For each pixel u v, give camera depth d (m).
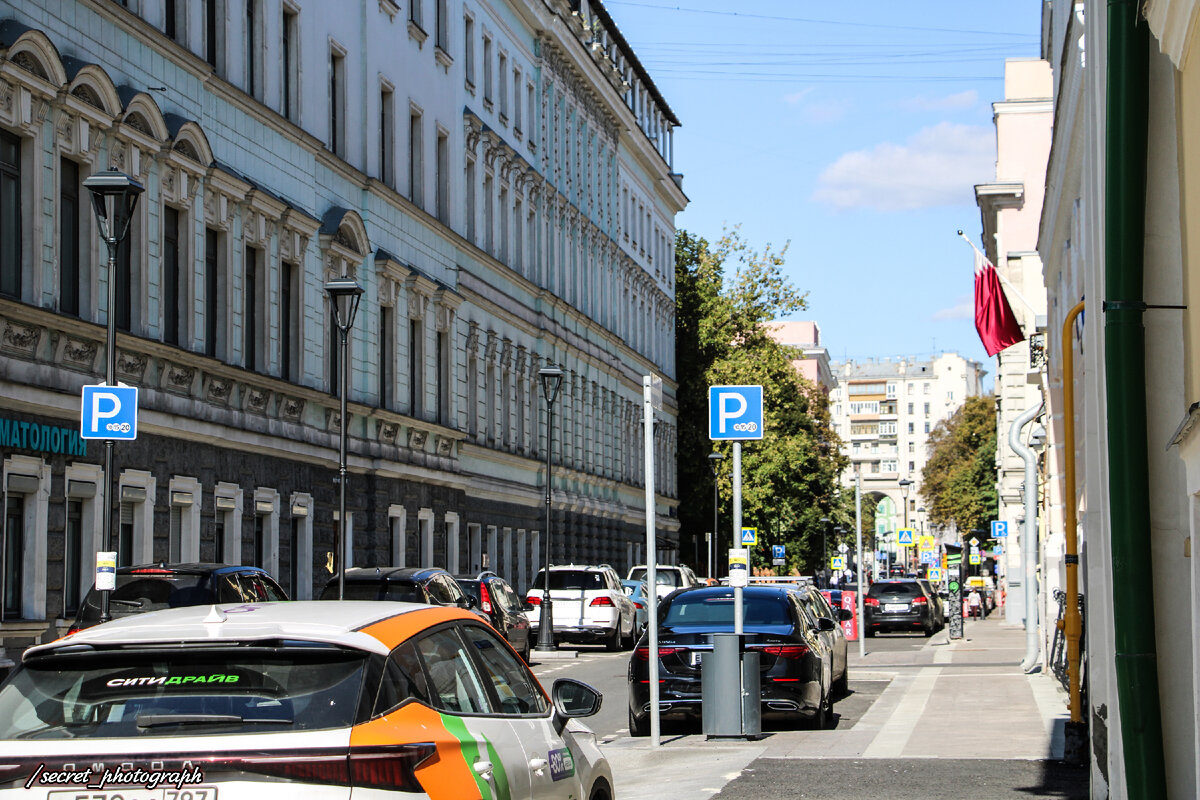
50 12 26.08
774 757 16.45
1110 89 9.45
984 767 15.44
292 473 35.62
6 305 23.66
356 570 27.39
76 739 5.72
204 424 30.73
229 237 32.97
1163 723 9.66
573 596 43.59
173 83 30.72
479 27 54.94
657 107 91.19
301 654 6.06
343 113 41.06
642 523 80.56
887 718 21.61
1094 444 12.22
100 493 26.69
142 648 6.04
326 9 39.69
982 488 118.19
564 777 7.74
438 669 6.77
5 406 23.86
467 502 51.34
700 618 20.08
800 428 98.50
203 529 30.84
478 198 54.03
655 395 19.03
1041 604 33.47
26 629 24.19
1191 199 8.14
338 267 39.34
